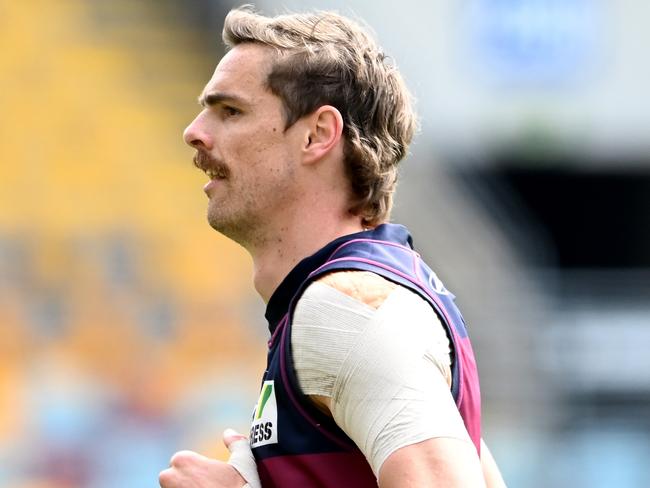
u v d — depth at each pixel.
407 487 5.20
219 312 32.06
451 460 5.23
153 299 31.98
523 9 44.69
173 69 37.72
